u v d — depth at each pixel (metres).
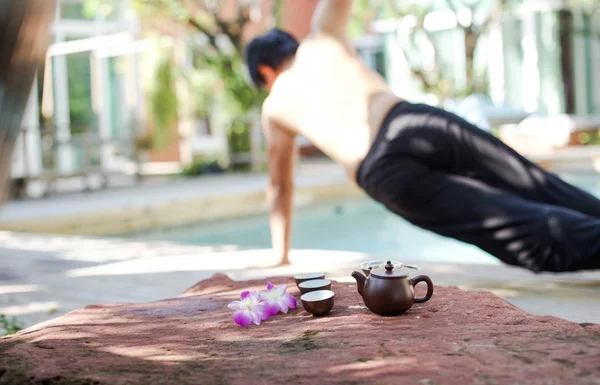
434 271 2.96
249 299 1.62
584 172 8.41
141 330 1.56
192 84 10.15
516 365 1.12
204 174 10.10
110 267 3.55
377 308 1.54
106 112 9.96
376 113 2.74
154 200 6.78
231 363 1.25
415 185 2.57
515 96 11.55
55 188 8.29
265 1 10.60
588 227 2.37
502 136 11.38
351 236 6.47
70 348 1.41
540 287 2.56
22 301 2.82
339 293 1.86
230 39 9.97
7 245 4.68
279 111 2.95
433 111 2.65
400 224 7.01
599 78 11.63
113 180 9.48
